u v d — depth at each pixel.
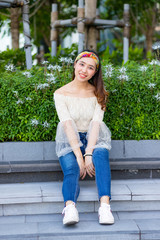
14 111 3.30
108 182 2.66
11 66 3.54
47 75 3.37
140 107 3.31
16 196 2.80
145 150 3.31
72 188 2.63
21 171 3.10
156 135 3.32
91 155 2.80
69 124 2.85
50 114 3.28
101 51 6.55
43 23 8.99
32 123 3.22
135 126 3.33
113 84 3.33
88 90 3.03
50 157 3.23
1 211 2.84
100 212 2.59
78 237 2.46
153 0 8.39
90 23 5.11
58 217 2.80
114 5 9.03
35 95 3.27
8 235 2.46
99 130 2.98
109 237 2.47
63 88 3.01
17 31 6.69
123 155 3.29
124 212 2.90
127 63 3.89
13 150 3.21
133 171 3.26
